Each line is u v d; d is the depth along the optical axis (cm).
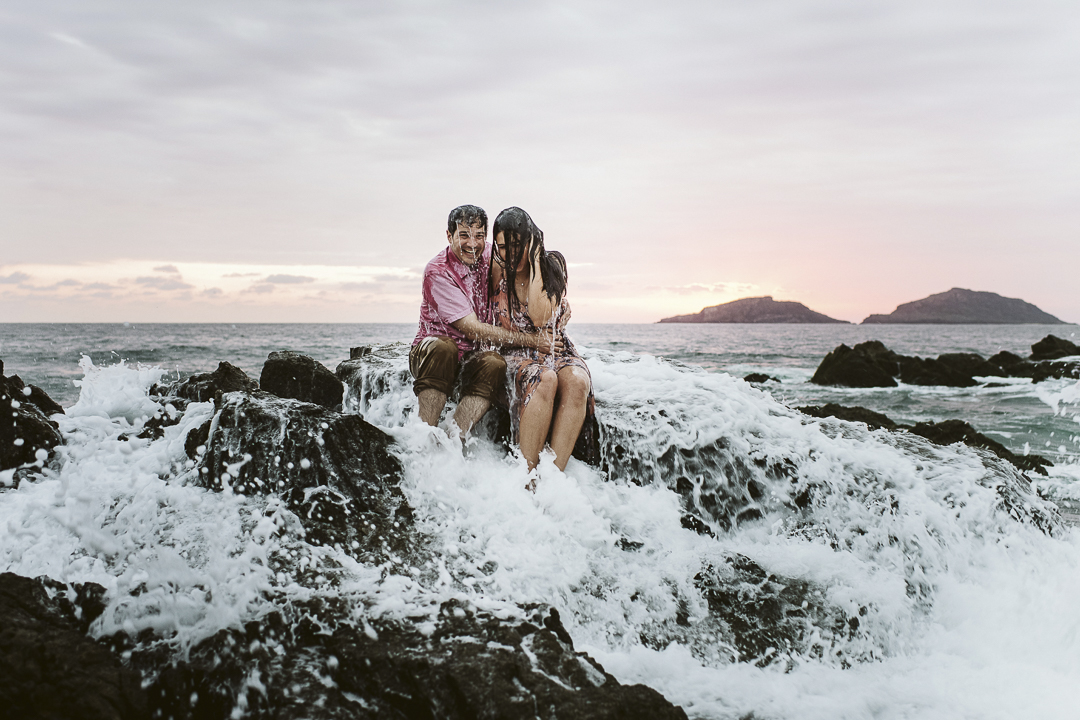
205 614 230
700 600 310
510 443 372
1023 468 761
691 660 279
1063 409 1664
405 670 212
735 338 9025
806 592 320
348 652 219
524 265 382
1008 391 2147
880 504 373
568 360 379
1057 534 386
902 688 276
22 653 204
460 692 204
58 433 378
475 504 322
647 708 208
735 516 379
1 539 283
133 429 413
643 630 291
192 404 418
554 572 296
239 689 209
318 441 314
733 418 403
